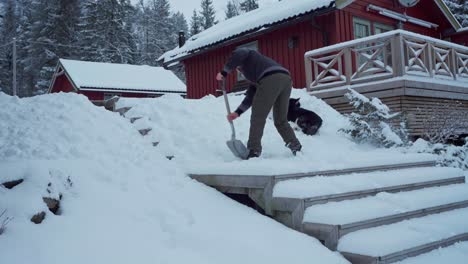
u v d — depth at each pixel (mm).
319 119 6359
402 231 3150
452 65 8891
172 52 16094
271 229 3160
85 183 3354
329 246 2982
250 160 4262
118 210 3109
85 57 37375
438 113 7551
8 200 2773
